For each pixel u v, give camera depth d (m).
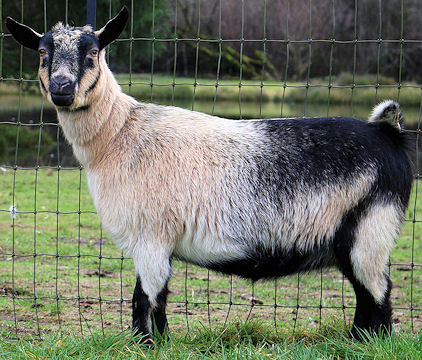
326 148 4.00
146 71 14.38
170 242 4.00
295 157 4.00
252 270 4.16
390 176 3.97
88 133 4.01
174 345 3.88
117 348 3.81
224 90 11.82
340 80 15.63
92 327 4.79
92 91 3.90
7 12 13.20
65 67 3.76
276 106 10.90
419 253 7.43
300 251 4.05
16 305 5.30
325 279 6.55
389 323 4.05
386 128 4.08
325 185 3.96
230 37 15.03
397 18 18.89
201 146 4.02
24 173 12.08
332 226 3.98
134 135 4.05
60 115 4.05
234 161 4.00
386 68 18.75
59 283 6.00
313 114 9.28
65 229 8.12
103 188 4.00
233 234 3.99
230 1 15.16
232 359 3.64
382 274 4.02
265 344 4.09
